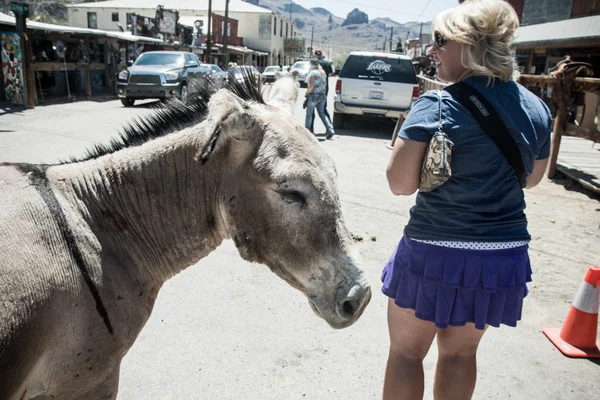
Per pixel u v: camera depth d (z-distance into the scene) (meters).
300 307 4.34
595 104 11.04
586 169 9.75
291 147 2.00
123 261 2.09
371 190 8.12
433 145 2.10
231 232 2.14
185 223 2.22
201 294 4.46
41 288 1.71
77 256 1.88
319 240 1.98
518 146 2.16
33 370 1.76
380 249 5.65
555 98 9.31
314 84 12.55
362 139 13.40
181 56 19.73
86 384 1.94
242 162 2.07
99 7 61.03
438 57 2.35
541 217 7.15
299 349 3.73
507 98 2.20
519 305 2.30
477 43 2.14
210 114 1.88
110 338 1.96
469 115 2.15
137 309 2.11
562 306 4.59
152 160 2.18
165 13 33.88
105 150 2.29
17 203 1.83
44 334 1.73
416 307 2.33
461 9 2.20
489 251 2.20
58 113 15.61
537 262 5.52
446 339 2.52
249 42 67.75
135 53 26.30
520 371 3.63
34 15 51.47
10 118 13.95
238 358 3.56
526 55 21.33
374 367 3.58
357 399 3.23
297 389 3.28
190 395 3.15
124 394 3.12
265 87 2.63
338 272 1.99
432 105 2.20
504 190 2.20
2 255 1.65
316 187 1.97
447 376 2.54
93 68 22.48
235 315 4.14
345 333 3.99
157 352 3.57
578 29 15.86
